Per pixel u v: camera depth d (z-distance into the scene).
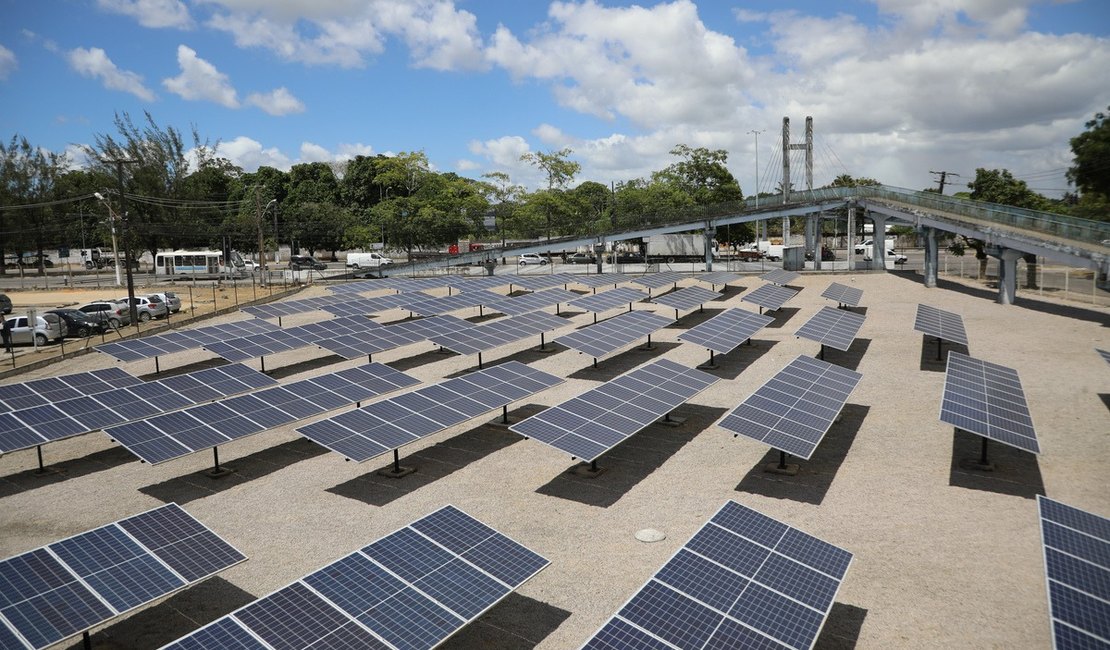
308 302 49.16
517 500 18.30
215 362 36.38
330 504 18.30
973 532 15.91
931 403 25.70
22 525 17.44
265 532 16.70
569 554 15.33
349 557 11.38
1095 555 11.04
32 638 9.62
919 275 64.44
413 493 18.91
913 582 13.84
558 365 34.03
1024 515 16.69
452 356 36.88
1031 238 46.12
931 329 31.34
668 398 21.73
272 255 131.12
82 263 116.56
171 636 12.58
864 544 15.45
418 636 9.83
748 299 43.09
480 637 12.35
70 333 44.41
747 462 20.58
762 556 11.37
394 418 19.78
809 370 22.97
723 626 9.73
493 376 23.78
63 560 11.23
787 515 17.02
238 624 9.77
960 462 20.06
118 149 110.62
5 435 18.94
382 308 47.75
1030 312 44.28
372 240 116.88
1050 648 11.66
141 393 23.20
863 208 71.25
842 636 12.12
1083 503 17.25
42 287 78.31
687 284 66.00
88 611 10.30
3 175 106.88
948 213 58.53
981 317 43.50
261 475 20.45
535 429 18.41
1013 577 13.93
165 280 87.00
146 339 32.81
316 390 23.23
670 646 9.33
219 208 124.56
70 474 20.86
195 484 19.89
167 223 108.94
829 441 22.14
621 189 113.62
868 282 62.03
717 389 28.70
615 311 52.09
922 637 12.05
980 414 19.08
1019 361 31.47
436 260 82.06
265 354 31.92
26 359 37.25
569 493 18.69
